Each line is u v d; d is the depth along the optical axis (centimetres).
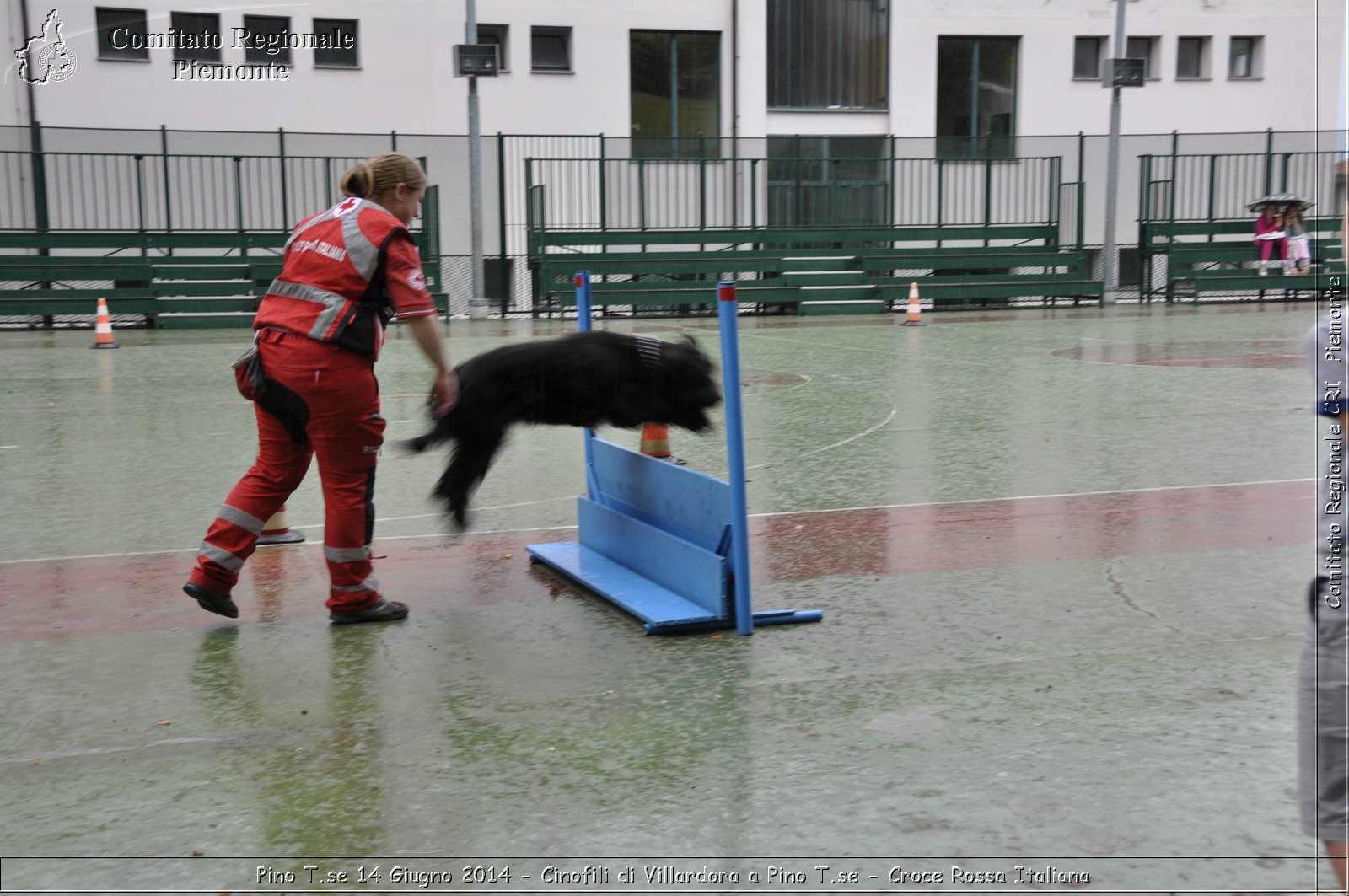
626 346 508
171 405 1088
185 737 363
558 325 1972
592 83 2377
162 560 574
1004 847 289
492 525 641
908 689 393
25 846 297
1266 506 641
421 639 454
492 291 2312
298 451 464
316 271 441
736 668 417
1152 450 815
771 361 1426
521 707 384
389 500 705
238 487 462
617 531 536
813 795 318
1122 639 438
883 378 1245
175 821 310
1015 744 347
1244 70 2695
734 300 441
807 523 626
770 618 462
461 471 490
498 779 331
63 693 401
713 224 2355
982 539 586
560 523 644
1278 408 987
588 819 307
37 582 537
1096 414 977
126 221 2120
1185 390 1105
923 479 736
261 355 443
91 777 337
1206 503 650
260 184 2098
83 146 2073
